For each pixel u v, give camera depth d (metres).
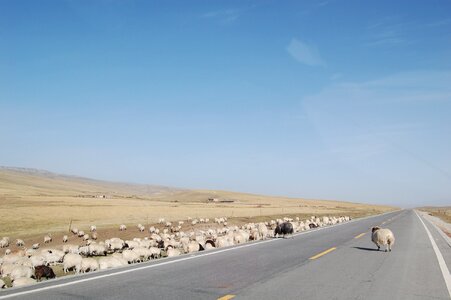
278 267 11.99
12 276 13.61
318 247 17.84
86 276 10.34
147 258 17.62
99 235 38.50
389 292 8.76
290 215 67.12
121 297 8.00
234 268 11.75
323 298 8.11
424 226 36.28
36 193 108.12
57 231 41.34
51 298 7.86
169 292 8.48
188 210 75.38
